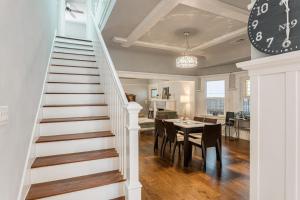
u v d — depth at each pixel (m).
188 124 4.19
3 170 1.17
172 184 3.00
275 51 0.97
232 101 6.46
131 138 1.92
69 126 2.59
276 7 0.97
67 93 3.07
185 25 4.00
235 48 5.41
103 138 2.50
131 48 5.55
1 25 1.17
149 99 12.62
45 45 3.07
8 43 1.29
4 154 1.19
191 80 7.34
